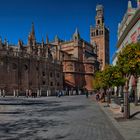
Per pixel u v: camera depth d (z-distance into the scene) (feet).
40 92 288.10
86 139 37.06
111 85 113.50
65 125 52.60
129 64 61.36
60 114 77.10
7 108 101.14
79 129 47.01
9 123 55.77
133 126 48.57
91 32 578.25
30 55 300.61
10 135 40.86
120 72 66.80
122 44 199.62
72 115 74.08
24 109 96.68
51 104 131.23
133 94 147.95
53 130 45.83
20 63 283.79
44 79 325.01
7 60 267.59
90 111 88.53
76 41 440.04
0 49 262.88
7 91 264.11
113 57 275.59
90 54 484.74
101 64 539.70
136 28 142.72
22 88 283.79
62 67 371.76
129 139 35.14
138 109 87.30
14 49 292.61
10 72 270.05
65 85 396.57
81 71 426.92
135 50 62.34
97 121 59.41
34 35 352.90
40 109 97.19
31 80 298.76
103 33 563.07
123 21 204.03
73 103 141.49
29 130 45.93
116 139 36.94
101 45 564.30
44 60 326.44
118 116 67.00
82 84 424.46
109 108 98.27
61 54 405.80
